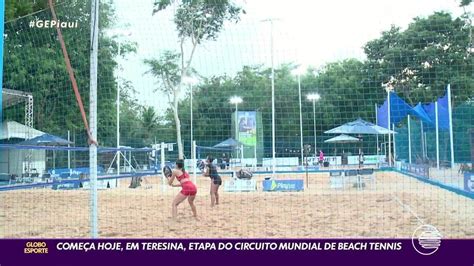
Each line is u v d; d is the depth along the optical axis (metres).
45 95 19.67
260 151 26.11
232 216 9.15
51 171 17.91
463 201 10.59
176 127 25.02
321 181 17.83
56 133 20.28
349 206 10.18
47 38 18.17
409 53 24.83
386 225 7.77
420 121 19.41
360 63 27.17
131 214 9.59
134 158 22.30
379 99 26.31
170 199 12.16
